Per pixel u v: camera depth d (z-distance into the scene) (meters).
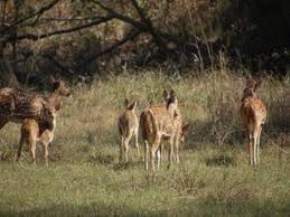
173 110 48.19
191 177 43.47
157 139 46.78
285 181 44.47
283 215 37.09
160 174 44.91
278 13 91.38
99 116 69.56
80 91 79.94
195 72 81.81
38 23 96.19
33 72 96.38
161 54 95.69
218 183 42.97
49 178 45.56
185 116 66.06
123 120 51.47
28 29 97.50
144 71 86.12
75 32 101.06
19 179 45.34
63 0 99.31
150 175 44.38
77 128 64.56
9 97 56.03
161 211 37.47
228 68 81.56
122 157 51.56
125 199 39.97
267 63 88.38
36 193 41.69
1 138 60.66
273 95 67.44
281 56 88.12
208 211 37.50
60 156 53.66
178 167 47.06
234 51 91.38
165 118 47.25
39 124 51.25
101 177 45.53
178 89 74.94
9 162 51.31
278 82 76.25
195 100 71.81
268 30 91.62
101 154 53.47
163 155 52.38
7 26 94.12
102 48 100.94
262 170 47.19
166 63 90.19
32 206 39.09
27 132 50.66
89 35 101.06
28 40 98.19
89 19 93.56
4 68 92.44
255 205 38.81
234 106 61.25
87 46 100.94
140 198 40.16
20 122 56.28
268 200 39.84
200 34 93.69
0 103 56.19
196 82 76.12
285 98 65.06
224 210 37.72
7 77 90.88
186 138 58.59
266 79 79.25
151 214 36.84
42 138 51.16
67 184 43.94
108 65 97.75
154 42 97.50
